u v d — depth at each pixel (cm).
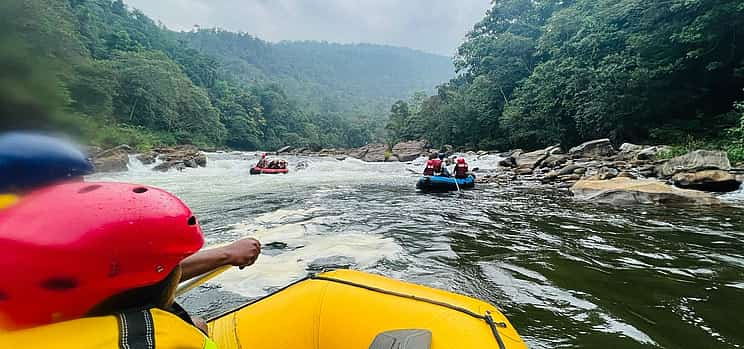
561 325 280
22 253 61
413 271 395
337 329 163
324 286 185
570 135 2664
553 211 727
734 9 1585
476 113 3641
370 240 514
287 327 171
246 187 1216
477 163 2081
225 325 176
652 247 475
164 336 75
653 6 1828
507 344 137
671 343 253
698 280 364
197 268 149
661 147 1507
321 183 1344
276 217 689
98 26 4362
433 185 1069
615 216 666
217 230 582
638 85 1950
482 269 400
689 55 1750
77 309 68
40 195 70
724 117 1748
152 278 74
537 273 388
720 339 258
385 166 2205
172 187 1208
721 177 907
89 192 72
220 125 5647
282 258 432
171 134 3997
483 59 3750
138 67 3466
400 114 6159
